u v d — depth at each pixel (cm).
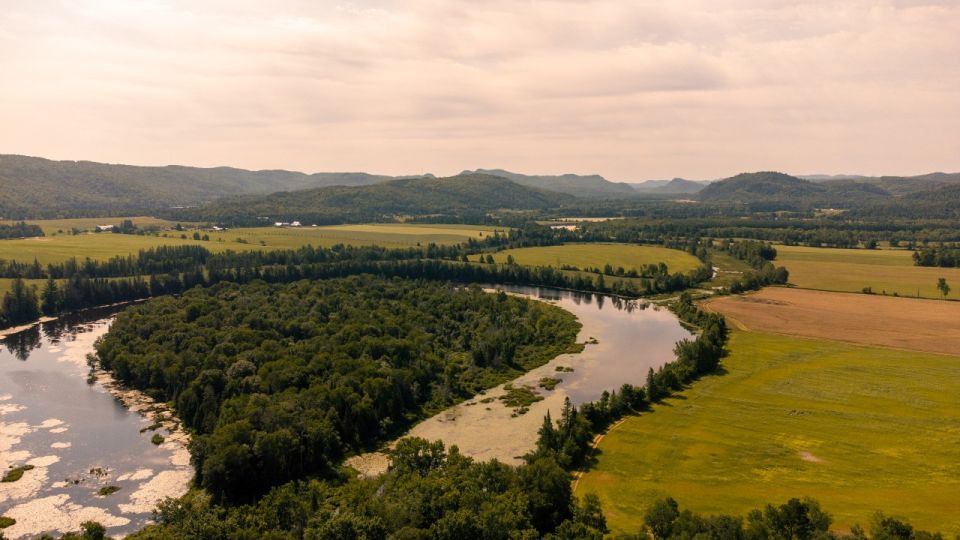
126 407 13325
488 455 10956
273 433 10025
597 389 14525
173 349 15550
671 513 7419
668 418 12456
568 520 7556
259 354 14375
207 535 7406
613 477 9956
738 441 11300
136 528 8719
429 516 7531
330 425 10994
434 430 12138
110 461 10769
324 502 8612
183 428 12206
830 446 11044
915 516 8450
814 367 15788
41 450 11175
